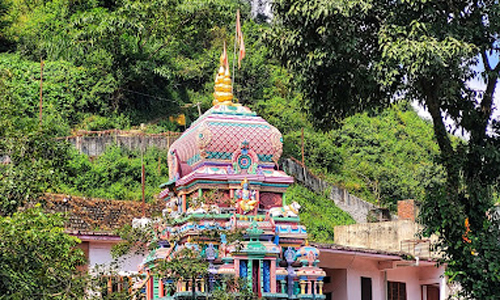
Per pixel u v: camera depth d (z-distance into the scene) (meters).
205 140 17.22
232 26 54.19
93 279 13.50
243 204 16.75
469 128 17.66
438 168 47.22
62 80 43.03
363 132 52.56
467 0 17.08
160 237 16.61
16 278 12.60
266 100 49.06
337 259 23.27
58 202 23.11
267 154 17.67
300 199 41.81
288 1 16.81
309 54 16.81
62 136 40.44
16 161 14.94
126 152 40.69
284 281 16.52
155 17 43.22
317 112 18.56
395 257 23.53
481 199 17.00
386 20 16.48
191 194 17.31
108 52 44.03
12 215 13.73
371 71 16.61
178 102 47.56
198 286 15.56
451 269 16.73
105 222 23.59
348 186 46.91
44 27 48.06
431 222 16.88
